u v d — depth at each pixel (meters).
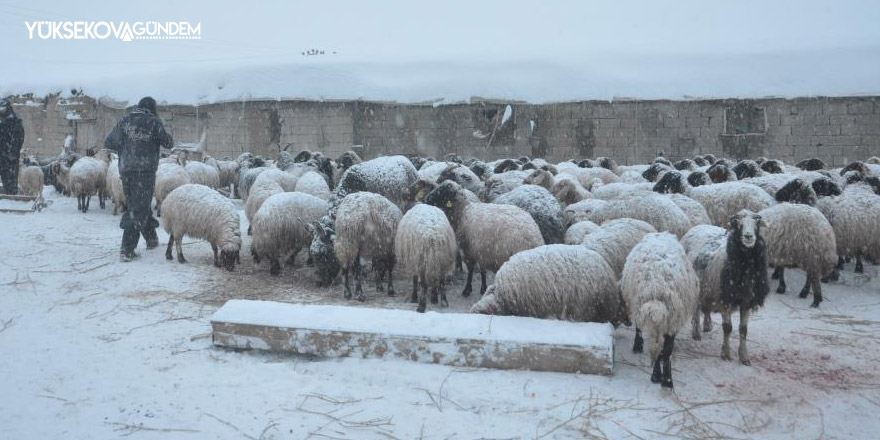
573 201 11.88
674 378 6.07
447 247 7.82
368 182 11.16
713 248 6.93
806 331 7.43
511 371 6.11
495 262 8.34
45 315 7.75
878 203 9.22
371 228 8.51
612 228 7.76
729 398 5.65
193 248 11.45
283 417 5.33
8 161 15.36
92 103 35.00
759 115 26.80
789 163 26.41
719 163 17.53
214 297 8.57
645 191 9.67
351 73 32.34
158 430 5.12
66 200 17.44
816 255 8.27
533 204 9.52
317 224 9.11
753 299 6.35
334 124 30.38
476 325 6.40
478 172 16.23
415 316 6.67
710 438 4.98
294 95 30.70
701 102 27.00
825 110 25.88
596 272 6.61
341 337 6.45
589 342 6.01
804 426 5.19
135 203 10.26
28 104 36.25
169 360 6.47
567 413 5.35
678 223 9.04
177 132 32.50
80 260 10.23
